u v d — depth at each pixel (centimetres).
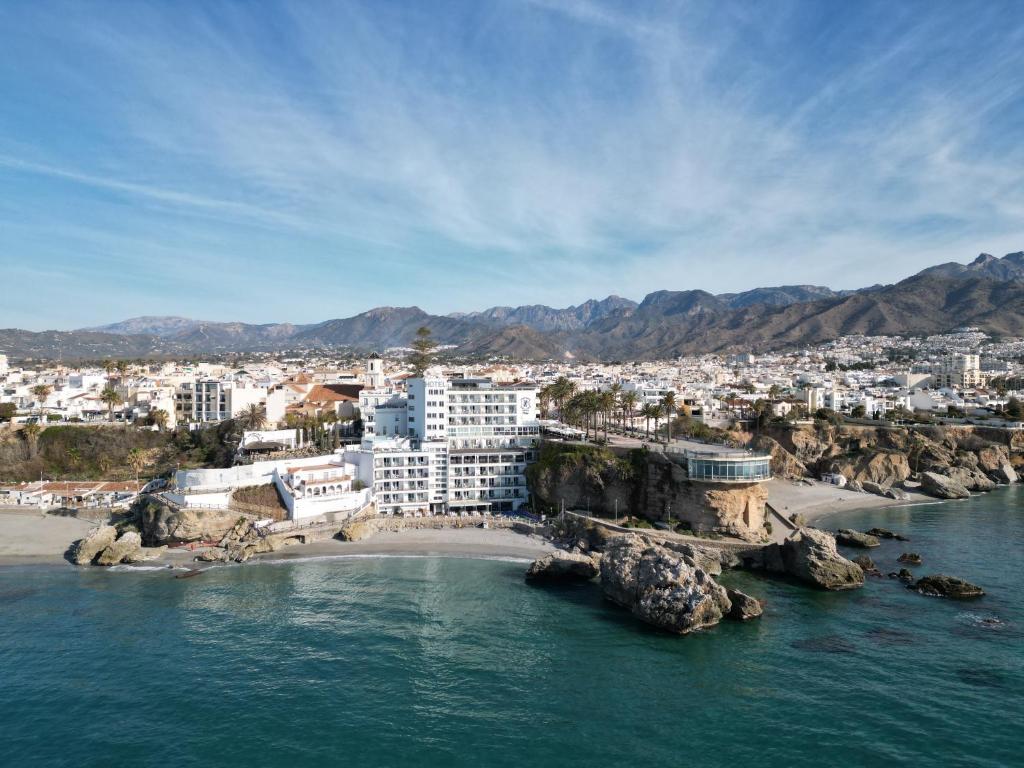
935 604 10200
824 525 15350
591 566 11600
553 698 7400
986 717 6931
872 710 7094
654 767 6156
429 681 7781
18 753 6400
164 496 13612
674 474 13688
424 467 15425
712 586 9831
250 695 7456
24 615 9706
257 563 12094
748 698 7375
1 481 16912
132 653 8481
